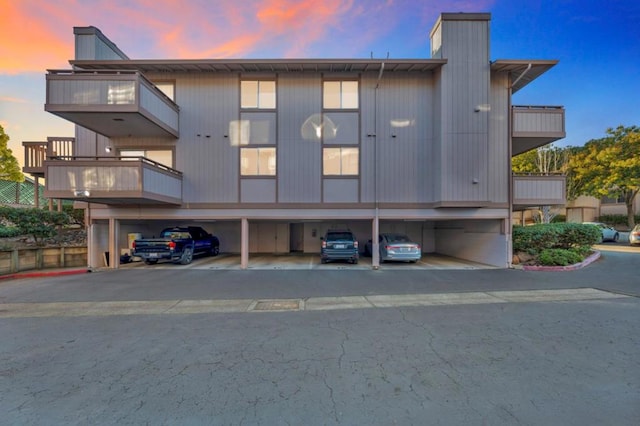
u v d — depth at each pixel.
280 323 5.61
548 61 11.18
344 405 3.00
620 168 23.23
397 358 4.09
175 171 11.84
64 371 3.78
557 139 12.48
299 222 18.00
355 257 12.75
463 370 3.73
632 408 2.91
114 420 2.78
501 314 6.05
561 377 3.54
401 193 12.16
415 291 8.11
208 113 12.33
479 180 11.34
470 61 11.40
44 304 7.00
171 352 4.35
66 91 9.75
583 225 12.72
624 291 7.88
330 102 12.30
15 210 13.09
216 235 18.00
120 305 6.91
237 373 3.70
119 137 12.33
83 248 12.54
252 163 12.30
